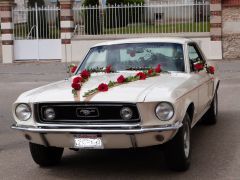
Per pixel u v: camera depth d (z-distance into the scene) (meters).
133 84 7.14
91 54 8.88
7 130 10.70
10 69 24.38
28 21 26.78
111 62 8.55
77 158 8.15
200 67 8.53
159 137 6.52
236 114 11.48
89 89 6.96
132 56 8.50
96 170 7.43
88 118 6.64
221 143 8.77
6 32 26.75
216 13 24.70
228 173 7.04
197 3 25.31
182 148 6.89
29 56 26.88
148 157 8.05
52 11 26.78
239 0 24.47
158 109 6.50
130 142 6.54
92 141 6.61
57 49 26.64
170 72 8.12
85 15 26.30
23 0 37.91
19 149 8.91
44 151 7.45
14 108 7.05
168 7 25.94
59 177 7.15
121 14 26.17
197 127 10.16
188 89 7.35
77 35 26.27
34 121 6.84
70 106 6.69
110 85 7.05
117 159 8.00
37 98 6.86
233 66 22.34
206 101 8.94
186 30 25.70
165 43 8.59
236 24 24.69
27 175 7.30
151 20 26.56
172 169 7.12
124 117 6.50
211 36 24.89
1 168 7.72
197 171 7.16
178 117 6.67
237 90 15.51
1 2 26.52
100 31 26.27
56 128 6.67
